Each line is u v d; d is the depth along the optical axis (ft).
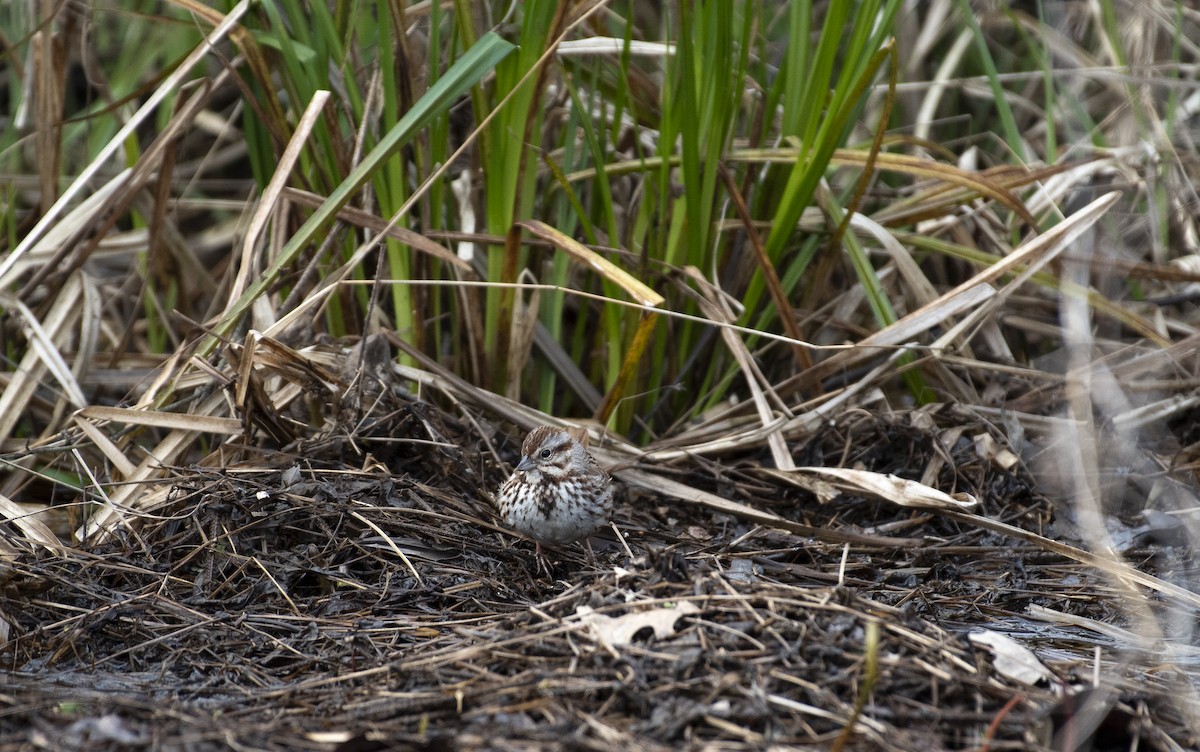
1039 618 20.88
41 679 17.80
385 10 24.70
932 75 37.06
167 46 34.60
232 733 15.37
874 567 22.76
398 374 26.48
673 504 25.76
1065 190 30.12
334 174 26.71
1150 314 30.27
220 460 24.09
